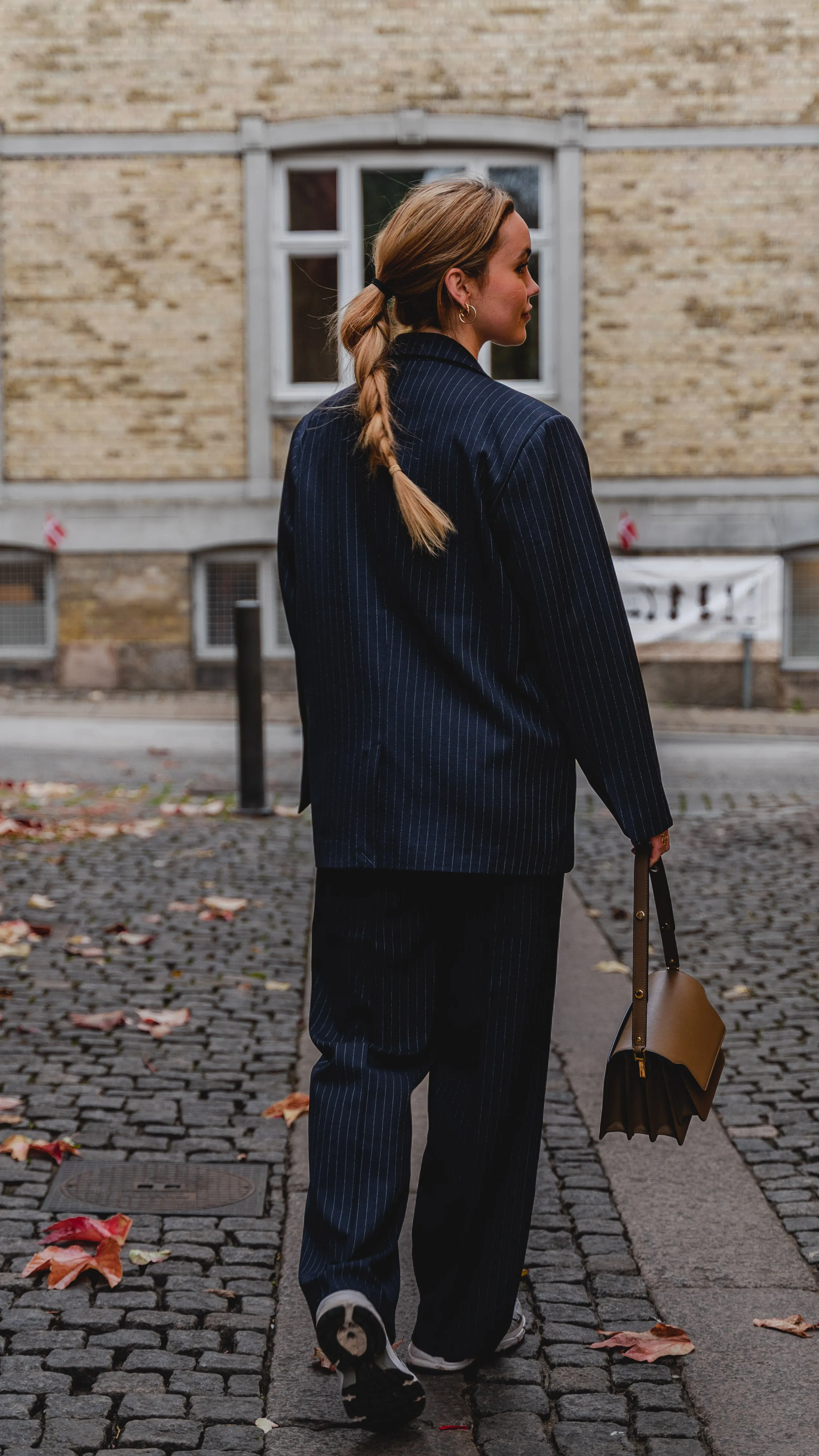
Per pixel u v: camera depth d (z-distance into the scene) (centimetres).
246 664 764
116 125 1288
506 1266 234
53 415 1315
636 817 214
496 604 210
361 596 216
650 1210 309
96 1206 306
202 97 1281
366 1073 219
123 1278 273
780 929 550
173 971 484
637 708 212
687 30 1263
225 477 1317
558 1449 220
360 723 214
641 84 1269
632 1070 226
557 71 1270
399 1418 207
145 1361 243
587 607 209
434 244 220
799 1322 259
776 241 1280
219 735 1063
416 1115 362
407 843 211
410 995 221
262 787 770
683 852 692
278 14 1270
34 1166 327
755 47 1263
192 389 1309
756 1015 445
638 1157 338
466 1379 239
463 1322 236
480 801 211
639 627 1299
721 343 1291
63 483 1321
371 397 213
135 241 1298
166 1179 322
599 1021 439
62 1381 235
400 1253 287
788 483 1298
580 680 210
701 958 511
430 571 212
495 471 207
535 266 1301
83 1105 363
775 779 905
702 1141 347
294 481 226
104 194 1295
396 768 212
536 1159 233
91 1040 413
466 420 211
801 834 734
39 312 1308
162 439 1314
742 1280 277
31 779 865
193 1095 373
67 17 1278
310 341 1317
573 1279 277
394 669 213
